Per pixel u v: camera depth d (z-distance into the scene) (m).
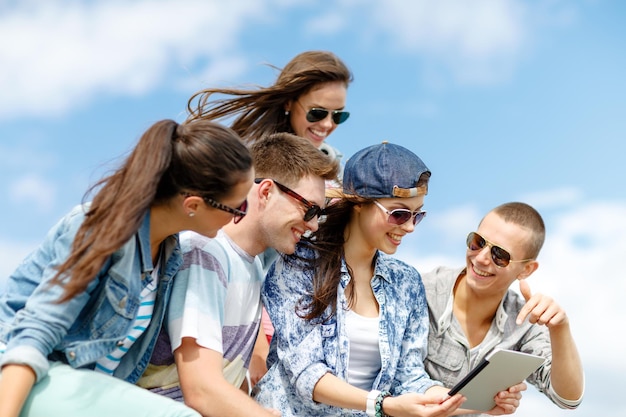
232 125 6.01
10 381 3.68
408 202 4.76
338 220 4.86
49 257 4.00
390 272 4.92
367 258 4.88
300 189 4.55
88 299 3.92
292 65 6.05
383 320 4.78
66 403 3.76
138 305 4.00
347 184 4.86
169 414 3.76
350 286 4.81
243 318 4.56
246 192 4.05
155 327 4.18
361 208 4.83
